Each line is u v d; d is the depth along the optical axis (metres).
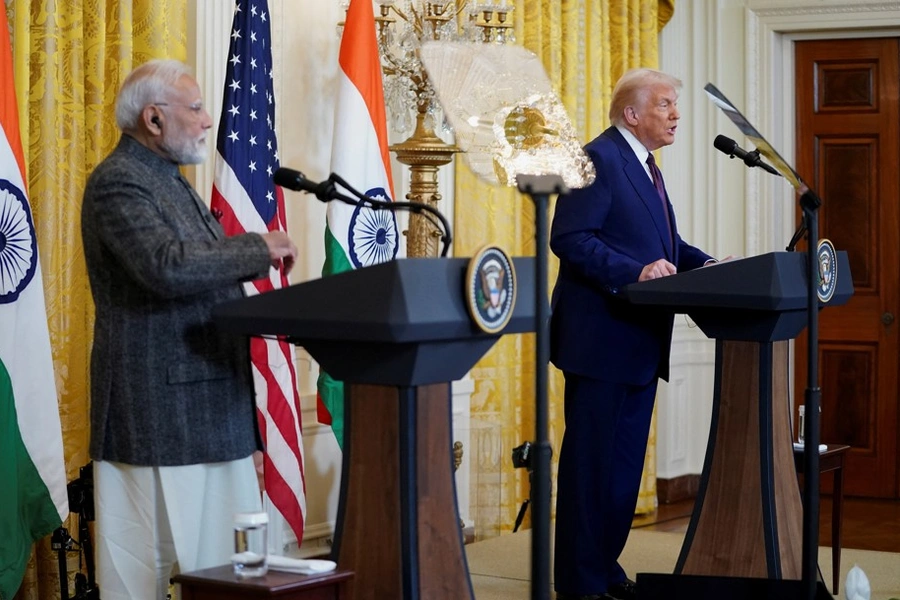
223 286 2.59
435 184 4.16
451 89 3.04
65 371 3.66
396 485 2.33
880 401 6.62
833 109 6.64
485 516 5.07
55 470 3.07
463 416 5.11
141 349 2.52
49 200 3.59
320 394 4.01
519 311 2.42
